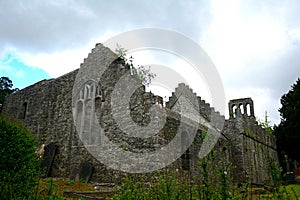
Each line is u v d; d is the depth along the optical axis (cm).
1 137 796
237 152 2386
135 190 561
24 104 2138
